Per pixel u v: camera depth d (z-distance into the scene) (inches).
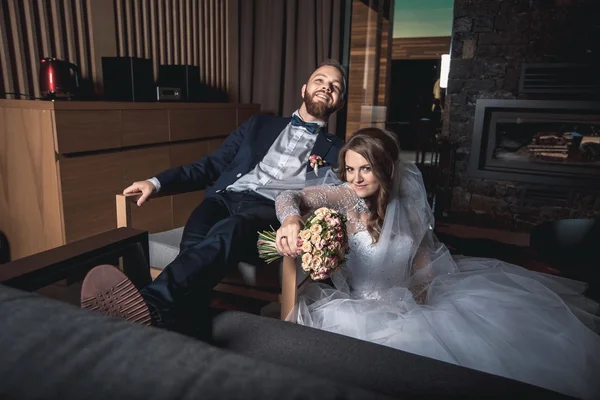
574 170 136.8
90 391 18.8
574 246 85.7
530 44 134.6
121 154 101.3
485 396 36.5
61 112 85.8
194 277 53.1
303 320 56.6
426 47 213.8
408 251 64.0
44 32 102.0
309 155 85.4
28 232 94.7
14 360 20.9
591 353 47.1
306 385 19.7
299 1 146.6
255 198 79.9
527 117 138.5
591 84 128.5
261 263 66.7
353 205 64.6
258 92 158.6
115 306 42.3
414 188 65.8
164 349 22.0
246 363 21.2
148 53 129.5
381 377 38.6
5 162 93.4
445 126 150.8
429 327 50.1
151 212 114.7
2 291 27.4
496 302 55.1
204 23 148.5
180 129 117.9
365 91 166.6
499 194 146.2
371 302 58.2
